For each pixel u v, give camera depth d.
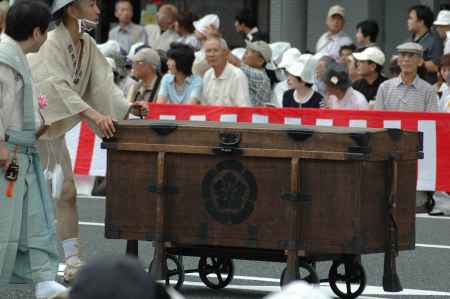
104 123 13.84
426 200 24.58
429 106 24.27
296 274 13.09
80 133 26.02
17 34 12.41
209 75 24.17
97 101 15.22
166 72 27.25
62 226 15.25
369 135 12.84
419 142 13.97
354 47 30.28
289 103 24.12
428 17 28.61
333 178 12.92
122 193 13.88
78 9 14.82
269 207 13.16
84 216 22.58
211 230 13.46
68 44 14.86
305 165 13.01
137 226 13.83
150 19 39.56
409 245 14.05
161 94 24.23
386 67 37.41
